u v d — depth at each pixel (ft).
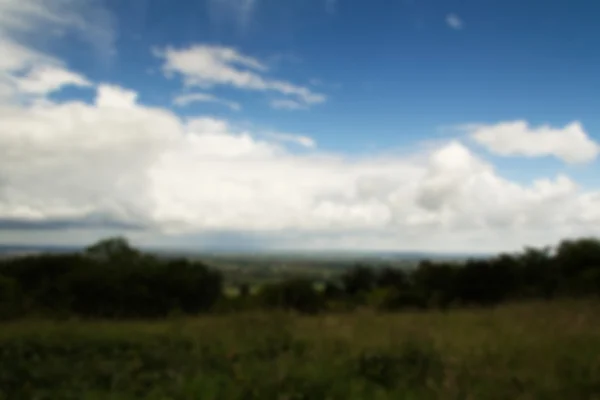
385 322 35.35
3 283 70.03
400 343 25.25
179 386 18.47
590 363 20.68
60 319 44.55
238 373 20.21
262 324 31.07
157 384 19.29
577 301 47.26
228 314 42.42
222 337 27.81
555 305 43.27
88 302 80.33
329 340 26.99
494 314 40.06
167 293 89.66
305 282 86.79
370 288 112.27
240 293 93.76
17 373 20.31
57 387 19.02
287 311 41.37
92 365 21.63
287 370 20.43
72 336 28.89
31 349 24.80
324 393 18.28
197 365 21.98
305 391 18.44
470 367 21.03
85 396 17.72
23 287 81.66
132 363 21.91
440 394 17.76
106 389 18.86
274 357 23.58
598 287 72.79
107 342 27.32
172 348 25.46
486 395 17.63
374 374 20.75
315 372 20.47
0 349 24.61
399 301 80.64
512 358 22.40
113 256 96.89
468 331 30.14
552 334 27.30
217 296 96.63
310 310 67.97
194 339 27.63
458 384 18.66
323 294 96.78
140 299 82.74
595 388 18.13
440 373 20.42
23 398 17.67
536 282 94.48
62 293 77.82
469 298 98.53
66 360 22.75
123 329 33.17
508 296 88.53
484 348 24.57
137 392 18.70
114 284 81.66
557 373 19.67
